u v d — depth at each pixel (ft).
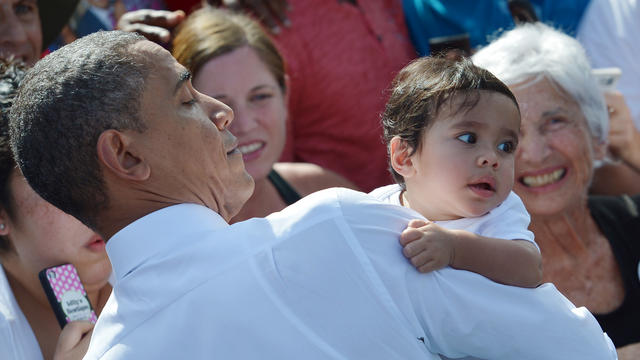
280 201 32.89
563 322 15.78
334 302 14.73
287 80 33.32
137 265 15.64
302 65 38.55
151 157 15.46
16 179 19.97
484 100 17.10
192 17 31.94
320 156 39.40
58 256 20.84
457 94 17.22
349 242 15.10
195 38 30.45
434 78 17.74
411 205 18.63
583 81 28.76
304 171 34.45
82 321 19.62
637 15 39.42
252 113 30.60
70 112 14.97
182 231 15.60
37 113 15.21
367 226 15.38
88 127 14.98
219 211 17.26
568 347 15.76
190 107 15.97
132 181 15.51
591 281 29.78
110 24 38.40
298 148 39.83
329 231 15.12
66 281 20.07
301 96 39.06
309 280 14.76
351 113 38.86
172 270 15.28
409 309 15.02
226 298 14.73
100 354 15.31
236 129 30.37
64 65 15.28
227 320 14.62
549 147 28.55
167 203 15.92
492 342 15.57
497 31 38.60
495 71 28.76
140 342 14.98
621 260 29.63
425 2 41.75
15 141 15.97
